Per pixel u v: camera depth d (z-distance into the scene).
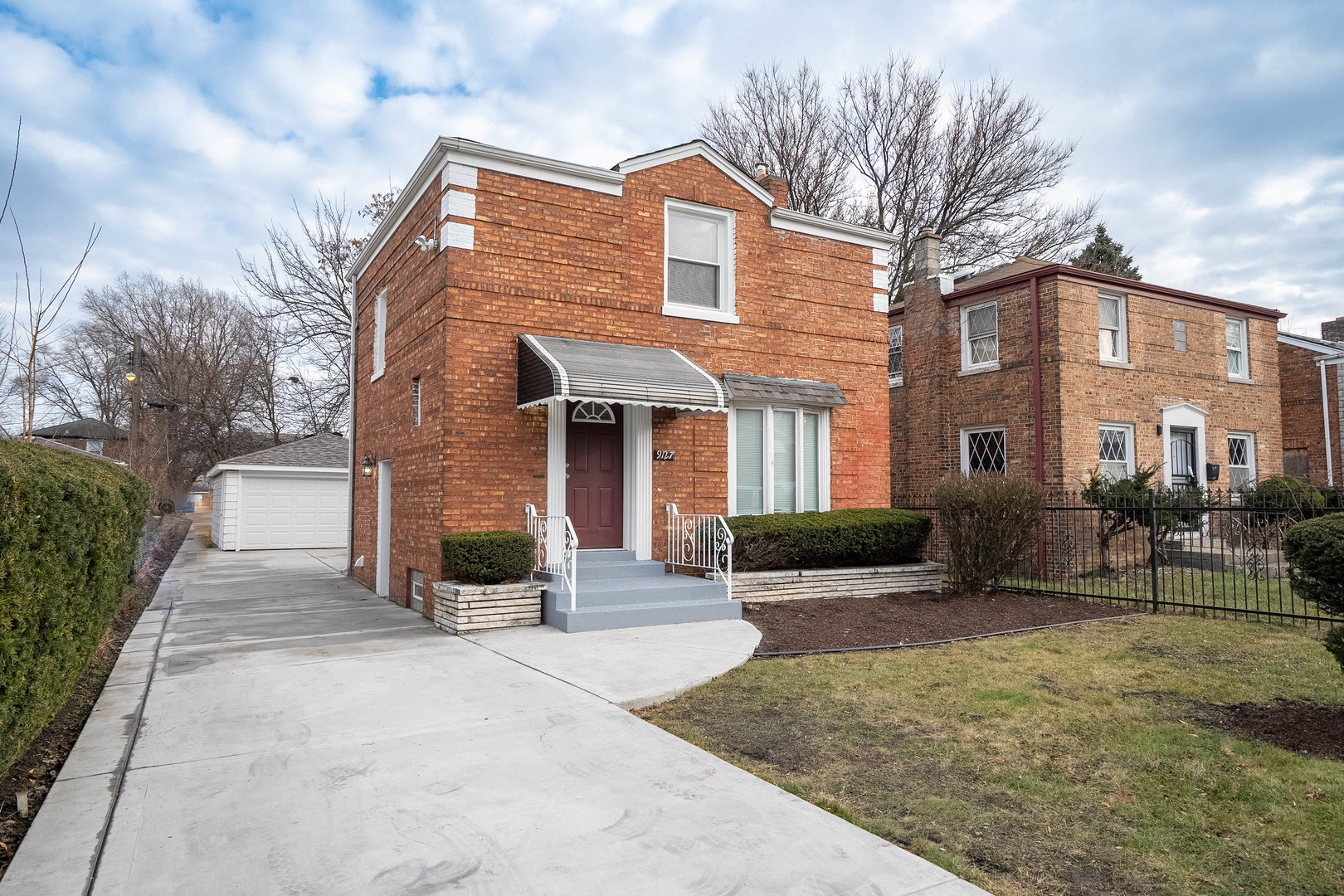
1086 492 13.64
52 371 26.86
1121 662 7.62
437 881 3.39
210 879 3.42
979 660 7.73
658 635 8.81
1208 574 14.03
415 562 11.31
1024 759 5.01
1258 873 3.55
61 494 4.67
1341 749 5.04
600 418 11.33
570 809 4.18
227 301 42.91
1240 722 5.68
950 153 27.59
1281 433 19.12
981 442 16.73
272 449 26.05
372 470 14.66
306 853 3.66
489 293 10.27
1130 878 3.52
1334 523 5.39
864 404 13.50
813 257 13.11
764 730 5.65
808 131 28.92
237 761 4.92
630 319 11.33
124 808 4.18
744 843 3.77
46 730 5.71
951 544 12.09
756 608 10.57
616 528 11.36
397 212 12.40
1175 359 16.88
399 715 5.88
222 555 22.28
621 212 11.32
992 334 16.47
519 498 10.33
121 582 7.77
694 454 11.76
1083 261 34.16
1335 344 20.03
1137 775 4.72
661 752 5.09
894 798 4.42
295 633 9.42
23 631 4.09
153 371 34.72
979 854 3.76
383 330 14.45
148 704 6.22
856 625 9.61
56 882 3.36
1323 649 8.06
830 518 11.90
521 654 7.93
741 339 12.30
